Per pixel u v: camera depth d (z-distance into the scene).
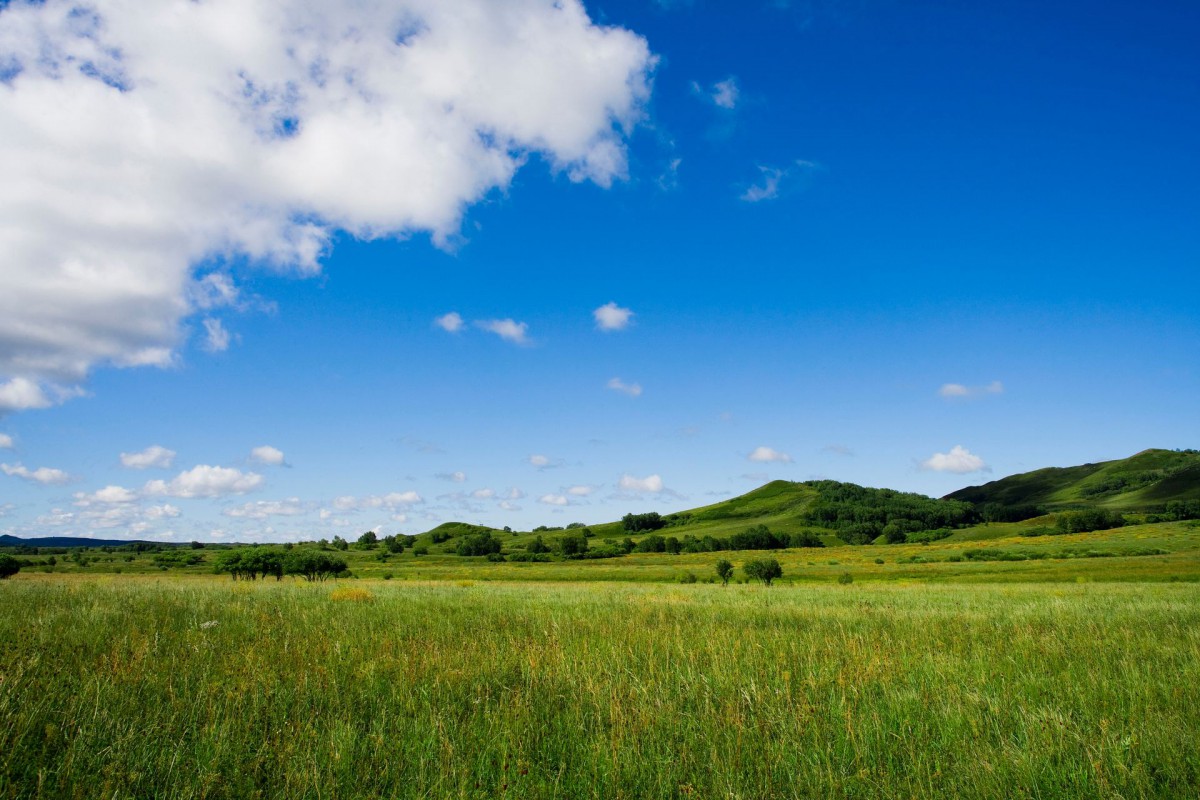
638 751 5.88
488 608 17.88
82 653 8.88
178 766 5.24
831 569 107.69
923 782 5.43
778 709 7.15
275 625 12.52
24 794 4.68
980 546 152.00
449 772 5.33
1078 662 10.21
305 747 5.70
